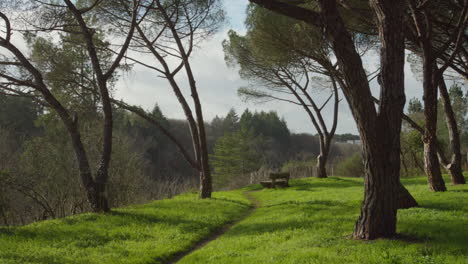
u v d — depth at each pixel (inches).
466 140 1562.5
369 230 296.5
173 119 2832.2
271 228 399.9
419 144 1098.7
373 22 593.3
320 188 874.1
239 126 3403.1
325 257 248.4
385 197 295.9
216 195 874.8
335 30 286.2
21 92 517.0
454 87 1599.4
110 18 717.9
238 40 1019.3
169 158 2237.9
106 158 546.9
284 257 263.3
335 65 961.5
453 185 622.2
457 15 607.2
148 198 914.7
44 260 282.8
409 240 279.4
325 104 1174.3
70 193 650.2
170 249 340.5
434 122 555.8
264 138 3041.3
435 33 623.2
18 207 570.9
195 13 760.3
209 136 3218.5
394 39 299.7
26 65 515.5
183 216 516.4
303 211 498.0
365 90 293.4
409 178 1018.7
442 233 287.9
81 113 706.8
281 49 812.6
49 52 650.2
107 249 328.8
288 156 3080.7
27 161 653.9
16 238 354.3
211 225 466.3
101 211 520.1
